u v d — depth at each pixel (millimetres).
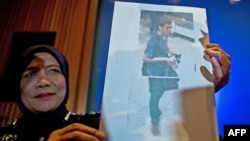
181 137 494
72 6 1442
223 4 1305
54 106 644
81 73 1266
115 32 613
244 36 1228
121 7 656
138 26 625
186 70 565
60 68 694
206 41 613
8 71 1299
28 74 660
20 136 654
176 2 1330
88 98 1217
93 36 1343
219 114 1105
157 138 493
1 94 1245
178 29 624
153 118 512
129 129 502
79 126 498
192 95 534
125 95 535
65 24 1403
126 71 562
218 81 612
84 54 1308
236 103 1118
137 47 594
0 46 1383
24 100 641
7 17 1464
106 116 514
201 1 1323
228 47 1212
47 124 655
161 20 639
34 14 1461
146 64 571
